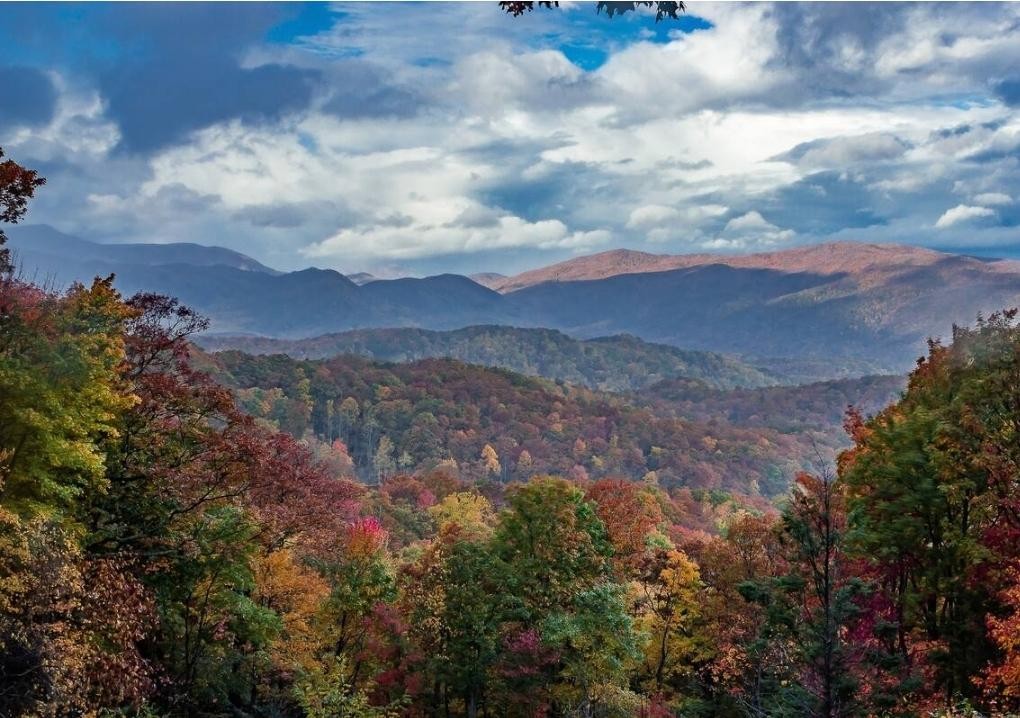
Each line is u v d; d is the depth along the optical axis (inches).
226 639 970.7
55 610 577.0
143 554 860.0
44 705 530.6
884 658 734.5
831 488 737.6
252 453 965.2
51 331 756.0
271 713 1043.9
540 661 1079.0
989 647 888.9
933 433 963.3
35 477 725.3
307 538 1098.7
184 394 964.0
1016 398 928.9
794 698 698.8
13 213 824.9
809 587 780.6
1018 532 851.4
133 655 690.2
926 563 951.6
